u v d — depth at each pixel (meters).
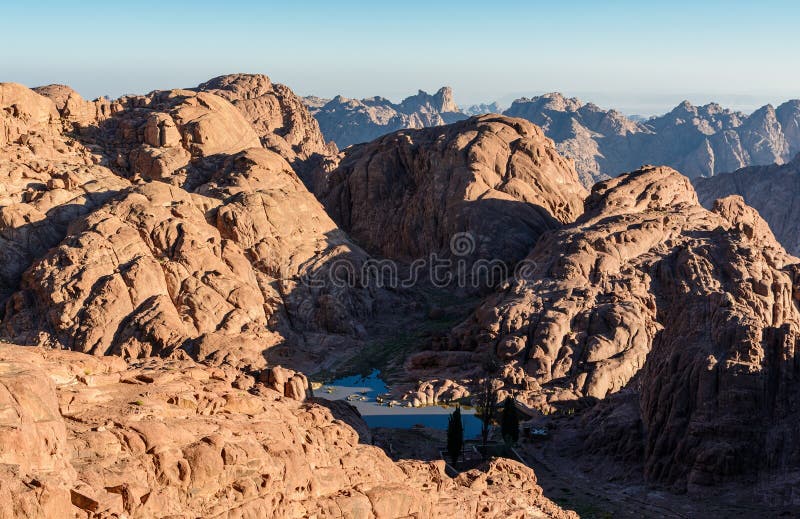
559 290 104.06
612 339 95.62
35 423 23.28
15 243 106.81
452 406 89.19
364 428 50.69
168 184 119.75
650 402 71.06
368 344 110.69
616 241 110.56
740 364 66.69
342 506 32.78
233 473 28.41
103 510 23.34
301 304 111.62
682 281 102.25
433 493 41.28
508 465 55.25
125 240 103.31
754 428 64.38
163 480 26.34
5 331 95.00
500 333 100.38
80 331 92.31
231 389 35.41
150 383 32.72
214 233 112.00
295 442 33.84
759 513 57.53
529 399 88.38
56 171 119.38
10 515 20.58
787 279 88.62
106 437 25.98
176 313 97.00
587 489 64.69
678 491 62.97
